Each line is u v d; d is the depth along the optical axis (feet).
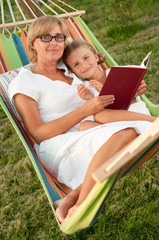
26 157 10.33
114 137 4.79
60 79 6.71
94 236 6.82
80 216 3.96
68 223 4.21
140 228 6.72
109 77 5.48
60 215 4.69
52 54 6.40
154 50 16.06
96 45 9.28
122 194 7.73
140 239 6.54
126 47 17.46
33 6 10.51
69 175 5.40
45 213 7.84
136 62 15.25
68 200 4.84
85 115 5.70
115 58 16.07
